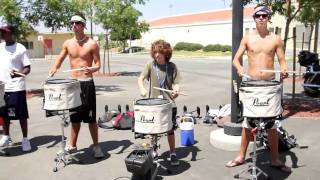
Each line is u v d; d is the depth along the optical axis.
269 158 6.76
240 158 6.48
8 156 7.21
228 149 7.32
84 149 7.50
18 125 9.56
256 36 6.18
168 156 7.03
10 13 13.73
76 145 7.65
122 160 6.88
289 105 11.41
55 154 7.27
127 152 7.32
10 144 7.83
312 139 7.96
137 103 5.58
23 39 14.74
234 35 7.36
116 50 67.94
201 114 10.66
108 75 22.69
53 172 6.40
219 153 7.18
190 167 6.48
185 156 7.04
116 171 6.37
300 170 6.29
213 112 9.73
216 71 24.53
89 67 6.65
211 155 7.07
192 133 7.69
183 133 7.66
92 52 6.70
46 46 56.31
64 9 14.93
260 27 6.11
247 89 5.29
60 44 58.19
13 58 7.26
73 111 6.53
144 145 5.80
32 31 15.06
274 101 5.24
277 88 5.25
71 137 7.16
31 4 14.55
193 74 22.58
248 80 5.94
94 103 6.84
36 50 52.94
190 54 50.94
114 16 23.84
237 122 7.62
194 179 5.99
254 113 5.27
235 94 7.52
